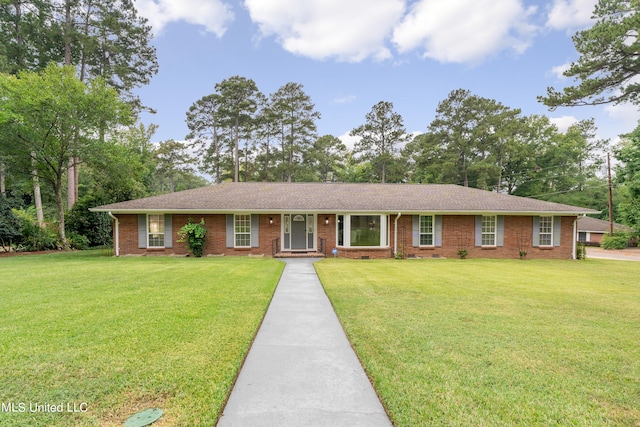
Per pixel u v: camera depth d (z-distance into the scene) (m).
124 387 2.94
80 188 27.91
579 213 15.05
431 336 4.35
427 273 10.09
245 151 37.94
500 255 15.47
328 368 3.44
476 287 7.78
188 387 2.96
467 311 5.63
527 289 7.59
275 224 15.28
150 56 23.89
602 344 4.13
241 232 15.22
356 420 2.52
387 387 3.00
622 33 15.07
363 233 15.61
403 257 15.05
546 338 4.32
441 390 2.97
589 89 16.69
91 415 2.52
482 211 14.97
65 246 17.25
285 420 2.51
